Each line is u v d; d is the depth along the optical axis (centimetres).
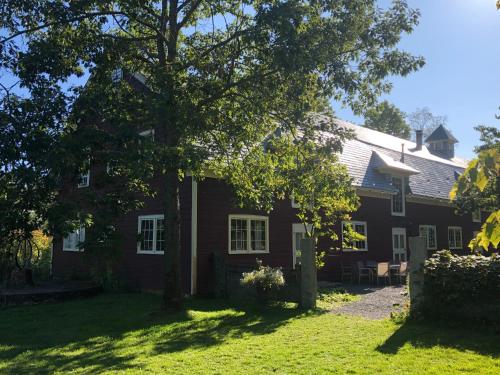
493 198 2009
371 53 1164
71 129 909
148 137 875
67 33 1133
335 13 1105
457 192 260
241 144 1386
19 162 801
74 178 855
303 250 1268
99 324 1101
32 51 1016
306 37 1037
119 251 935
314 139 1251
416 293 982
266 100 1180
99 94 949
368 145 2798
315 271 1259
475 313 902
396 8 1147
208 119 1097
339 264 2112
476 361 673
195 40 1353
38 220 805
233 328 1002
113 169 887
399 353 729
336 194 1362
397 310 1198
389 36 1133
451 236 3006
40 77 989
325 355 737
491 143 2148
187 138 1108
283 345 819
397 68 1159
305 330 945
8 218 772
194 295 1555
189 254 1580
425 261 977
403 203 2600
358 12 1107
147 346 859
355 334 884
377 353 734
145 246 1786
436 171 3209
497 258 912
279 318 1106
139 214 1830
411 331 877
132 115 980
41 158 787
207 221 1630
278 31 996
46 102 873
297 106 1165
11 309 1366
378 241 2367
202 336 929
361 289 1753
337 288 1752
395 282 2028
